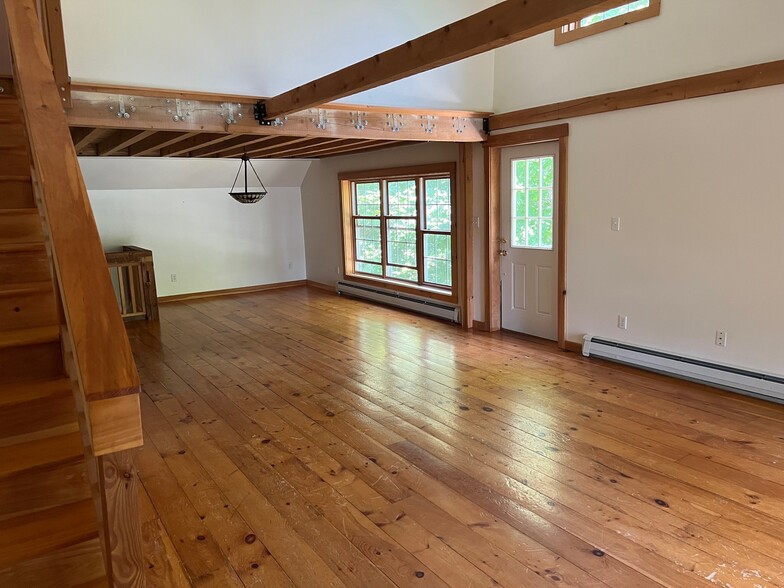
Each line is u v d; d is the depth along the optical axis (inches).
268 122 166.4
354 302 308.5
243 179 324.8
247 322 265.7
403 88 198.2
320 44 176.2
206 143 191.9
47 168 49.0
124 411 38.7
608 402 155.1
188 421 149.9
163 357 210.1
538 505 106.4
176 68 152.9
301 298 323.9
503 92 217.5
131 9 144.9
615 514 102.8
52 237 44.2
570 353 202.1
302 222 364.5
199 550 95.1
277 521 103.3
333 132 178.5
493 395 163.2
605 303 190.1
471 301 242.8
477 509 105.6
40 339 78.2
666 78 163.5
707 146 156.1
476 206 235.0
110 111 142.9
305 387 174.4
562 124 194.9
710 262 159.5
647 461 121.9
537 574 87.5
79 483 68.8
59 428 74.2
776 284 146.3
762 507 104.0
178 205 317.4
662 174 167.9
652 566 88.7
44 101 56.6
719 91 150.6
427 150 253.6
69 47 138.3
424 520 102.5
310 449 132.0
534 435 136.0
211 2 156.5
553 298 215.6
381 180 293.4
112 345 39.6
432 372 185.6
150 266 269.6
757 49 143.0
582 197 192.2
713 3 150.6
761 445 127.8
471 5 206.7
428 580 86.7
